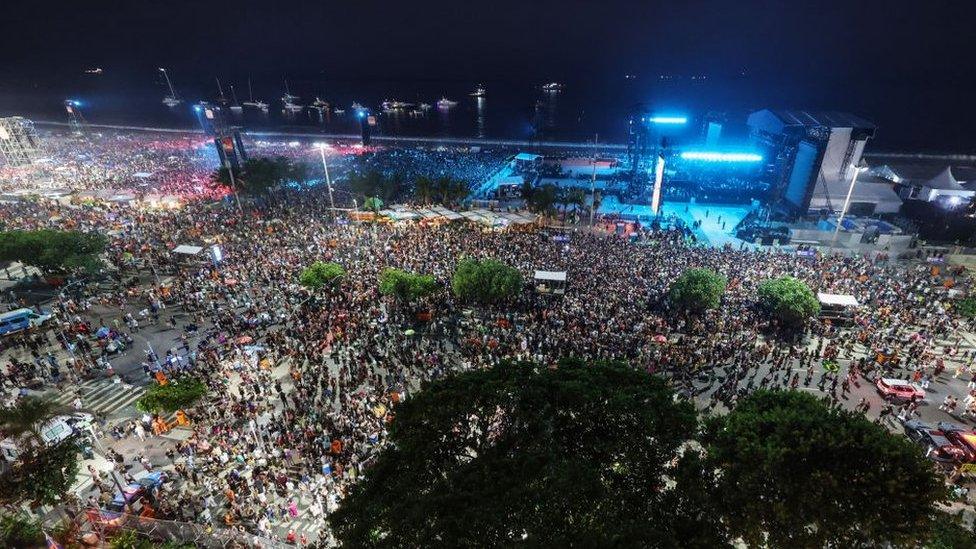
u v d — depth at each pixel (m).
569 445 16.88
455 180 93.44
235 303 48.75
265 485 28.53
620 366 19.75
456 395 17.58
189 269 57.31
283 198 85.38
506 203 88.44
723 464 16.33
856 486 15.15
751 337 41.28
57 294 53.34
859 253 63.94
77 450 27.20
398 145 158.25
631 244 64.06
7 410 26.14
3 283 56.16
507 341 40.31
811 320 44.00
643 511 15.66
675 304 45.12
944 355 41.34
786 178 82.94
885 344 40.91
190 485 28.81
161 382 35.97
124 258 58.47
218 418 34.06
